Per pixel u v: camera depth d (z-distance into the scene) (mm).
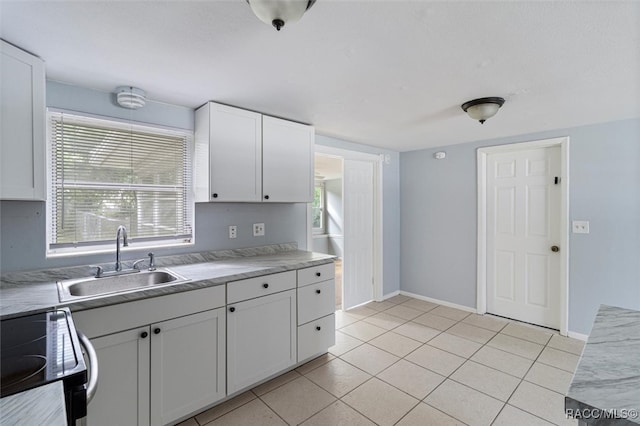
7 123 1396
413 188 4203
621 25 1283
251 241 2795
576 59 1593
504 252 3453
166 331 1694
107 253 2051
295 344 2348
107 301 1497
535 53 1535
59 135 1919
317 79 1856
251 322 2078
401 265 4375
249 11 1212
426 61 1625
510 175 3391
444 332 3090
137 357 1596
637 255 2621
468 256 3670
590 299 2838
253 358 2088
